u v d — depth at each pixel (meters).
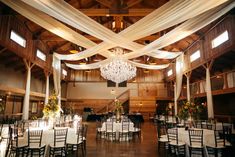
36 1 3.69
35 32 9.54
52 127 4.90
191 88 12.38
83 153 5.02
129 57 7.35
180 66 9.96
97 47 6.41
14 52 7.55
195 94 11.16
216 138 4.38
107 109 17.30
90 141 6.80
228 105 10.39
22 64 9.60
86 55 7.45
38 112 13.13
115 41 5.62
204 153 4.40
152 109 15.59
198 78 12.25
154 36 9.97
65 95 17.52
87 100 17.66
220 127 6.36
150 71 18.00
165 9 4.27
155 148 5.71
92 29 4.91
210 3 3.68
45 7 3.88
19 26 8.01
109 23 11.03
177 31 5.33
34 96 11.77
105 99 17.64
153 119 14.95
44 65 10.87
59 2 4.00
